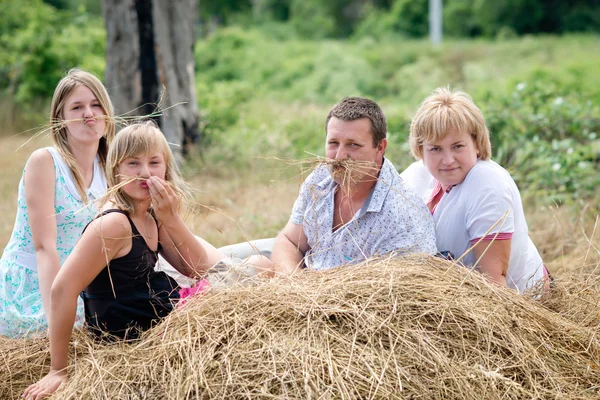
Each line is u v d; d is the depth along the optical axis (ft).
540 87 36.91
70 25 61.41
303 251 16.94
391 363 11.63
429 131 14.94
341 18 171.53
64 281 13.26
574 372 12.61
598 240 22.43
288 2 177.68
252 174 33.32
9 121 51.83
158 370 12.25
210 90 55.42
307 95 73.92
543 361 12.44
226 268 15.14
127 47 36.40
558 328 13.39
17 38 56.54
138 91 36.65
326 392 11.10
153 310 14.20
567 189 27.55
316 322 12.28
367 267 13.64
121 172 14.25
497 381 11.74
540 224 24.71
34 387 13.17
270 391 11.30
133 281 14.20
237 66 87.15
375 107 14.96
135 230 14.17
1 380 13.89
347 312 12.35
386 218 15.10
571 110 32.94
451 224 15.39
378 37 141.18
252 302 12.92
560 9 138.51
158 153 14.33
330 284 13.14
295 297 12.87
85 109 16.63
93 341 14.02
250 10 157.38
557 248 22.49
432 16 127.54
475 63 89.04
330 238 15.81
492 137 31.07
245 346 11.98
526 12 137.28
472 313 12.53
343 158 14.84
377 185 15.17
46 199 16.16
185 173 34.63
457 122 14.74
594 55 93.76
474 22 140.97
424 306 12.55
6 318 16.33
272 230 24.81
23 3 61.93
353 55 93.76
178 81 37.40
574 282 15.76
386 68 91.76
